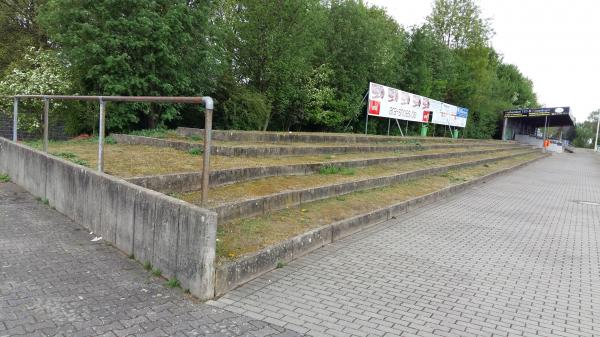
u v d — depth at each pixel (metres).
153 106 13.92
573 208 11.79
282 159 10.80
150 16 12.47
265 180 8.74
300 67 17.81
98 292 4.26
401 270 5.62
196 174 7.32
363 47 21.94
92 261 5.02
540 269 6.09
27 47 16.91
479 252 6.74
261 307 4.24
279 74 17.38
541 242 7.67
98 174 5.91
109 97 6.28
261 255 5.11
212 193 7.21
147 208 4.91
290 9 16.77
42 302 3.98
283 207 7.53
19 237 5.67
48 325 3.60
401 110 25.70
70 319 3.72
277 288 4.75
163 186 6.82
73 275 4.61
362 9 23.12
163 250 4.69
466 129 41.09
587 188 17.22
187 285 4.40
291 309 4.24
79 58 12.28
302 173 9.99
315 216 7.22
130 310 3.95
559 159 38.28
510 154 30.72
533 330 4.14
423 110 28.94
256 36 16.86
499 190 14.24
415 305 4.55
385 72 25.19
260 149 10.77
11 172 9.06
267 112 17.39
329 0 22.11
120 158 8.81
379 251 6.40
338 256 6.04
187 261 4.39
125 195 5.29
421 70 29.47
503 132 47.66
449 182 13.30
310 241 6.15
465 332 4.01
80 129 14.92
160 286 4.50
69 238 5.75
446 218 9.11
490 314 4.45
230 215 6.40
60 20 12.55
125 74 12.54
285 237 5.86
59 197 6.92
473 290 5.10
